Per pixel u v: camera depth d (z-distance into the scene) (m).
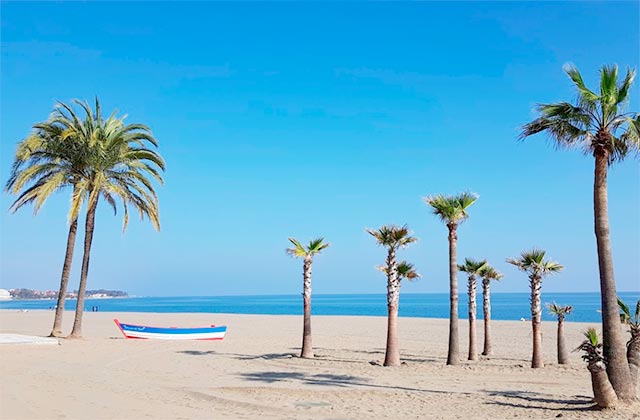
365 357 26.70
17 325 52.38
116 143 30.34
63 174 29.36
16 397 14.26
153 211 31.81
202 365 22.36
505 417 13.16
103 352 25.41
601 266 14.23
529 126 15.41
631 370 14.49
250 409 13.89
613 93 14.33
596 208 14.39
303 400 15.22
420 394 16.33
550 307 24.95
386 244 23.58
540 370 21.91
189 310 132.75
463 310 117.25
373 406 14.50
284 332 46.06
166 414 12.95
